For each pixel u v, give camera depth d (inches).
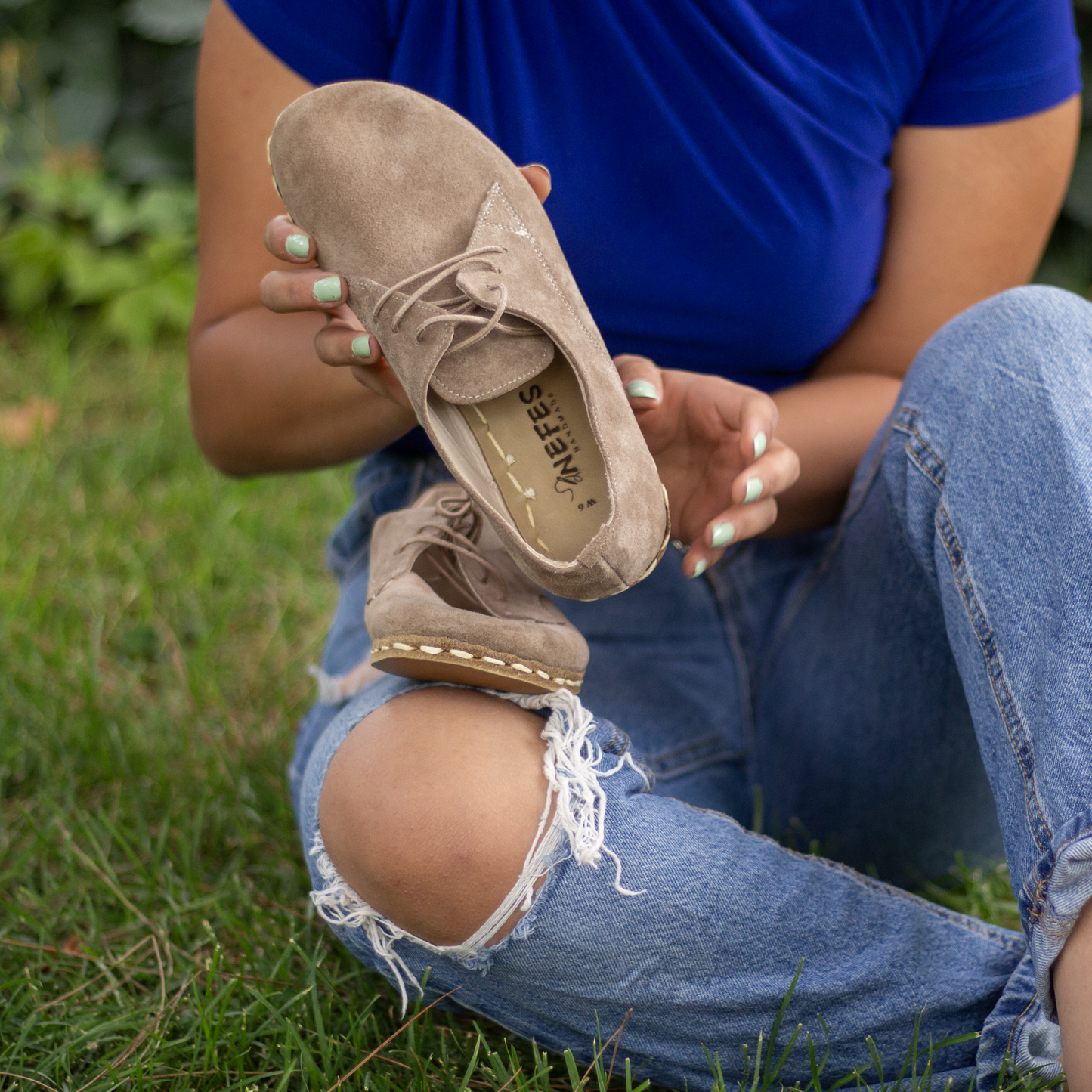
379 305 37.4
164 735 64.5
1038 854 30.8
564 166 45.1
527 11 44.2
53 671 70.0
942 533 36.7
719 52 43.6
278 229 38.4
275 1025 41.6
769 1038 36.8
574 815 34.8
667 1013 36.6
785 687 49.3
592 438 39.7
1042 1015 33.9
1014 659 33.1
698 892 35.1
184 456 101.2
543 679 36.7
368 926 37.3
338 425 46.4
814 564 49.9
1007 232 50.2
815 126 44.9
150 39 144.3
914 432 39.2
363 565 51.6
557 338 36.9
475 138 39.3
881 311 51.5
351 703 40.3
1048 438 34.2
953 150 49.1
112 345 133.4
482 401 39.4
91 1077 40.3
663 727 47.2
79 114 141.9
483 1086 39.7
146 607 77.9
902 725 46.1
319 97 39.7
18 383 118.0
